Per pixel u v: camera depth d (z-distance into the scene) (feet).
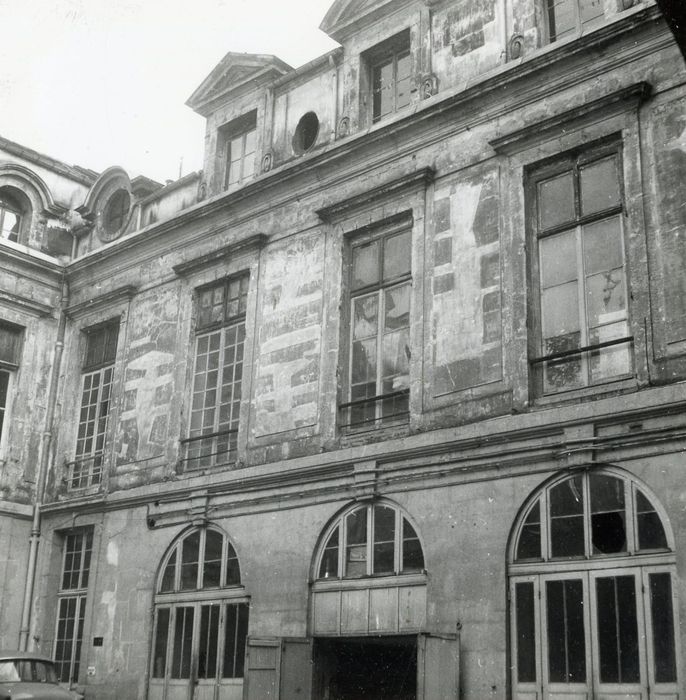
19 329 66.13
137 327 62.49
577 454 38.32
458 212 46.29
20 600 61.16
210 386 56.59
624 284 40.04
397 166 49.96
